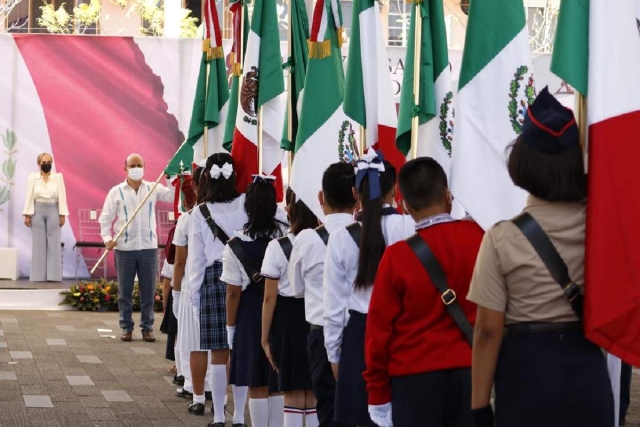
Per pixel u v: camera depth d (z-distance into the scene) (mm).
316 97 8891
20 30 31453
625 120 4852
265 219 8320
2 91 21562
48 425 9484
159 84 22000
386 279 5188
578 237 4277
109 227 15531
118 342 15219
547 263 4234
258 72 10453
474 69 6344
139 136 22000
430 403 5113
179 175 12203
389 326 5207
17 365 12883
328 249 6203
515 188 6203
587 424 4203
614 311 4254
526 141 4309
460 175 6273
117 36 21844
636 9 5125
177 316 10383
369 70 8305
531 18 25203
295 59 10281
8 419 9703
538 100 4324
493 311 4309
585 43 5070
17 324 16859
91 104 21844
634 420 9828
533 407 4219
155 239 15578
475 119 6305
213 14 11953
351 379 6098
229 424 9625
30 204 21328
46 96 21703
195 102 12297
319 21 8891
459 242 5156
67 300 19219
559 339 4230
